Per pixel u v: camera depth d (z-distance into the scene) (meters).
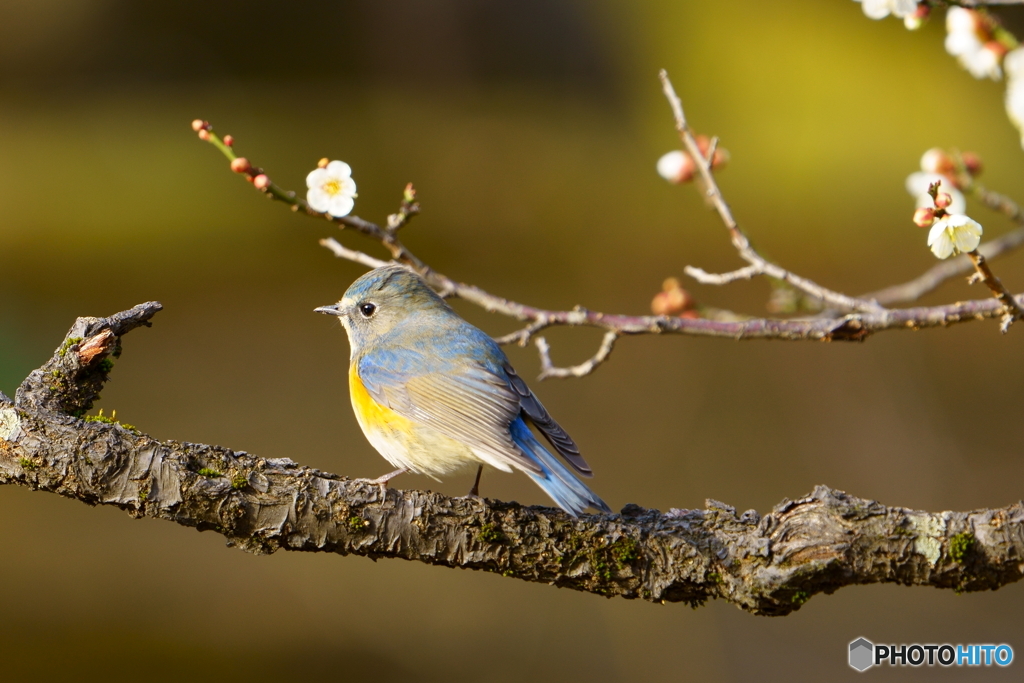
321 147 25.12
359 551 4.90
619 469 14.00
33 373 5.04
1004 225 20.38
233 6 28.48
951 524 4.64
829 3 25.92
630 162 24.00
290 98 27.69
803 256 19.89
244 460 4.91
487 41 28.27
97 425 4.79
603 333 17.56
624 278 19.48
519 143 24.86
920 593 12.02
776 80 24.28
